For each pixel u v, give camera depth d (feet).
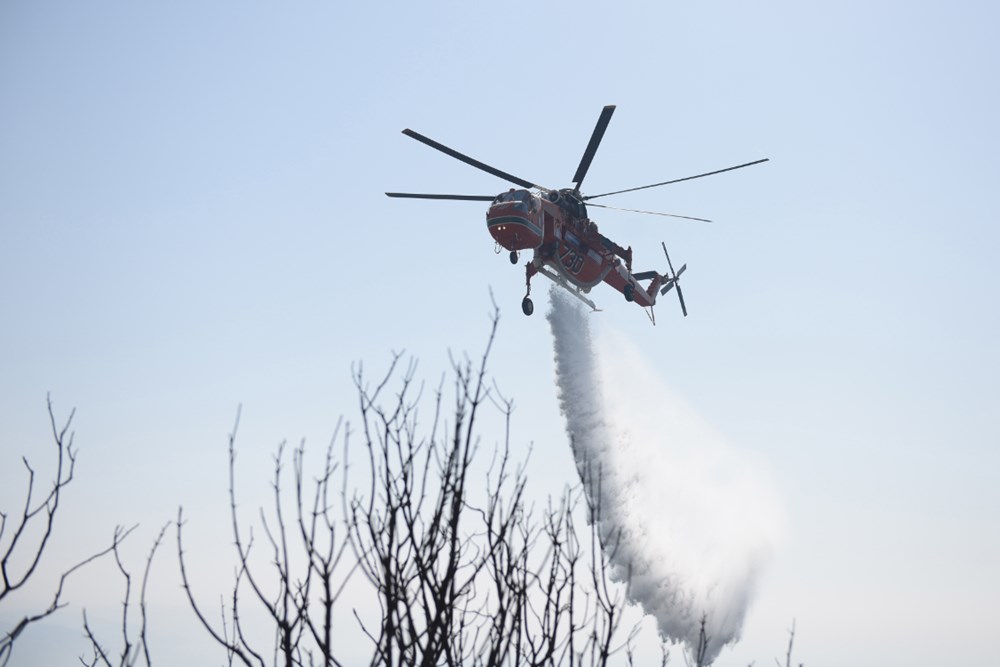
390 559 27.17
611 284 173.17
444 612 27.48
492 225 144.77
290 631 23.80
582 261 160.15
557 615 28.81
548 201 150.71
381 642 25.52
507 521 29.99
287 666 23.40
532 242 145.28
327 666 23.68
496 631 28.09
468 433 29.86
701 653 29.91
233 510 24.44
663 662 28.60
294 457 25.07
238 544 24.32
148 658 22.57
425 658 26.40
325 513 24.99
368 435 29.30
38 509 22.98
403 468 29.09
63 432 23.85
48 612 22.02
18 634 21.49
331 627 23.95
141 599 23.32
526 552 29.73
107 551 23.35
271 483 24.86
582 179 152.56
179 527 24.04
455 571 28.22
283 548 24.57
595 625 28.27
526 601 28.63
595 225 160.56
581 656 27.63
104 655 22.06
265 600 23.89
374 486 28.60
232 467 24.49
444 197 151.02
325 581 24.38
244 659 23.36
